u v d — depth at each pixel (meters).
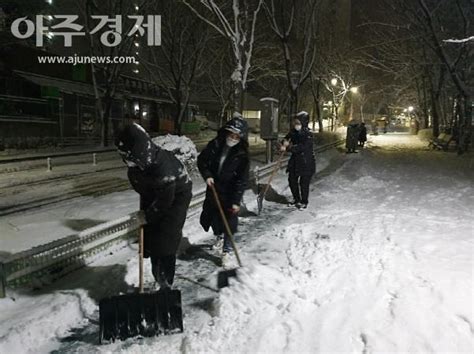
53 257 4.07
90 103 25.47
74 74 25.78
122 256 4.80
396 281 4.14
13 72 21.50
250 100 48.56
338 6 36.75
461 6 19.94
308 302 3.83
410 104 46.00
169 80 28.19
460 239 5.47
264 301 3.82
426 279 4.12
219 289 4.26
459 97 21.17
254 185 8.80
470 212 7.18
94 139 24.53
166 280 3.90
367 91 52.47
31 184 10.18
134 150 3.46
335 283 4.18
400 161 16.66
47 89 22.31
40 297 3.82
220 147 4.96
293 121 7.62
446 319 3.40
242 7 15.61
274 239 5.76
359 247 5.16
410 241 5.38
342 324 3.43
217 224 5.02
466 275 4.20
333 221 6.59
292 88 18.53
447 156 19.34
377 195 8.95
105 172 12.66
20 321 3.38
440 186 10.15
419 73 30.97
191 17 22.28
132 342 3.28
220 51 27.25
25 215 6.71
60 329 3.46
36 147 20.05
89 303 3.82
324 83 39.84
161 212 3.63
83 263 4.49
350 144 20.50
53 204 7.89
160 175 3.55
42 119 21.56
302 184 7.64
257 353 3.08
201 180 9.56
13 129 19.73
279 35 17.88
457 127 23.86
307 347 3.13
